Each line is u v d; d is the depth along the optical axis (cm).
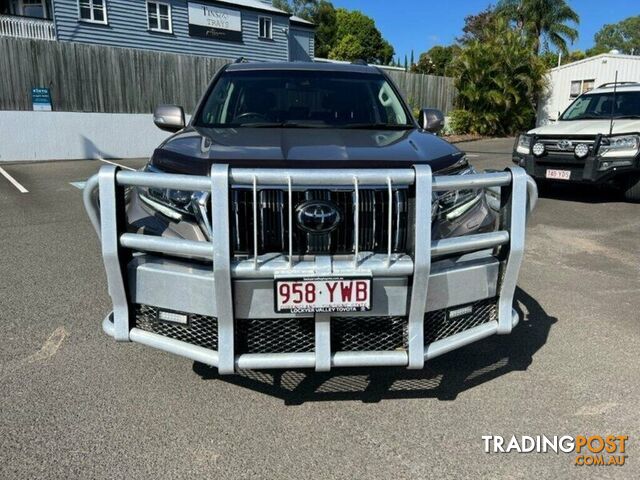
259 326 241
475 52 2281
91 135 1507
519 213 256
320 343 237
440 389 293
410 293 238
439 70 4047
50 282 454
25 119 1394
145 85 1650
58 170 1201
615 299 426
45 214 726
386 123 375
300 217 231
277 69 417
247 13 2589
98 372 306
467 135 2316
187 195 245
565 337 356
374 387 296
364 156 259
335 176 226
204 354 239
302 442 246
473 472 227
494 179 251
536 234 641
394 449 242
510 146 1880
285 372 310
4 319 375
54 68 1487
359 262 231
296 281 225
